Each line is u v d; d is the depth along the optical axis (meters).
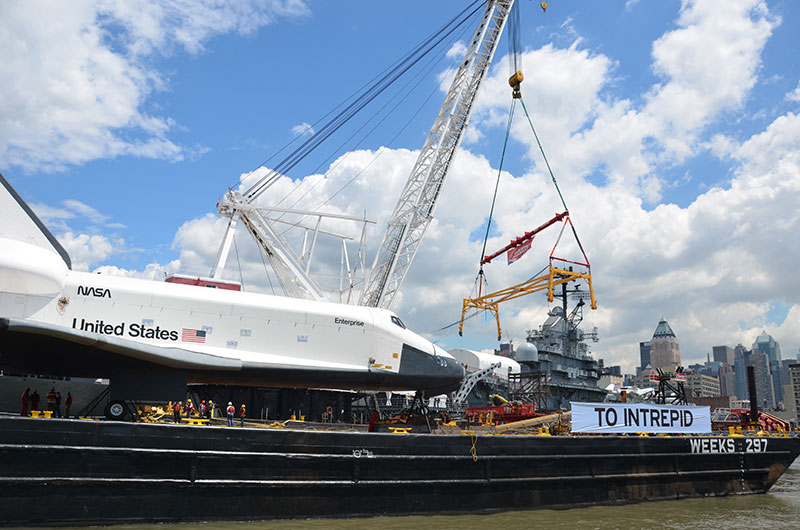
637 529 21.83
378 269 53.06
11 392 23.92
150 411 22.16
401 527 20.33
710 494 29.61
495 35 54.28
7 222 22.16
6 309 21.31
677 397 36.06
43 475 17.59
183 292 25.19
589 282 64.12
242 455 20.06
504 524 21.72
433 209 53.78
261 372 25.66
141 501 18.66
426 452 23.08
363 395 32.03
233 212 46.31
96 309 23.22
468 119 54.19
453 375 31.33
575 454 26.36
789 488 35.88
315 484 20.86
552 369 67.50
